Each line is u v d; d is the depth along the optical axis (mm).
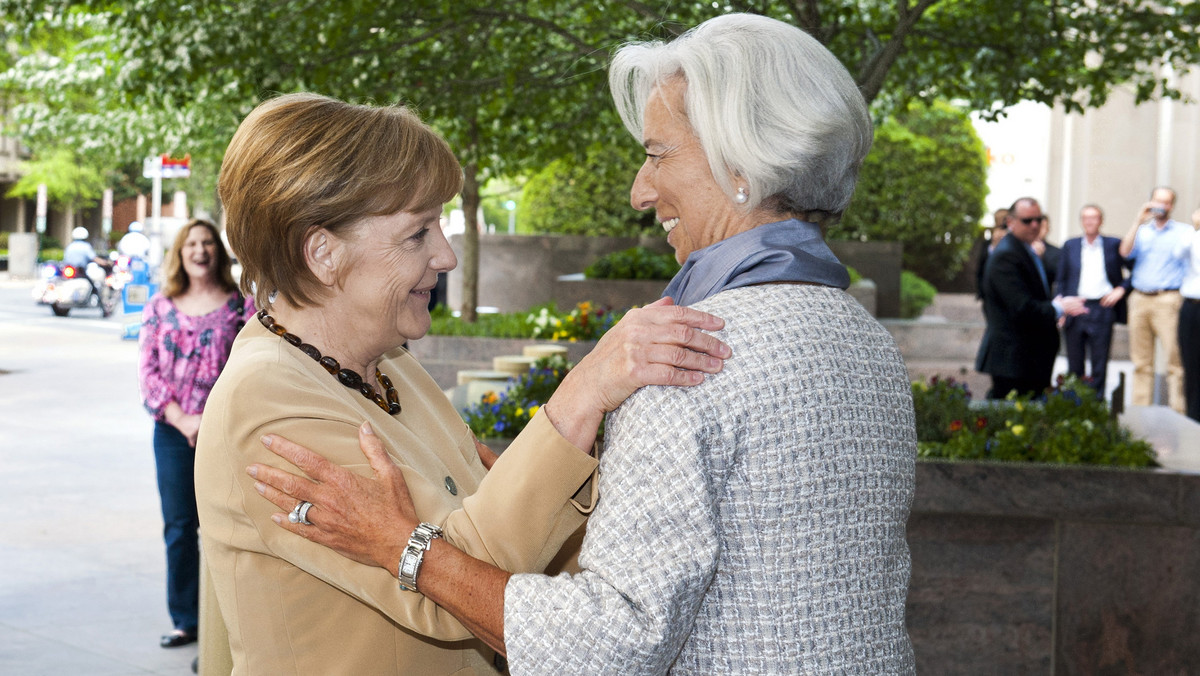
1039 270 8055
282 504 1627
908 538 4512
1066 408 5543
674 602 1429
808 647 1512
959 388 5824
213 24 6164
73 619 5293
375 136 1749
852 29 6453
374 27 6457
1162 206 10883
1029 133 20953
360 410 1771
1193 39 6738
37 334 19297
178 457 4883
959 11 6941
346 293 1794
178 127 14594
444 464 1978
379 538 1598
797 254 1622
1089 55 11930
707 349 1509
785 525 1505
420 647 1756
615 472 1505
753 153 1598
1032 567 4465
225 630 2115
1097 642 4406
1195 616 4363
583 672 1437
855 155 1679
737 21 1679
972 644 4508
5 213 55250
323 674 1708
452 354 11664
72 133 17219
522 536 1594
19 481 8148
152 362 4789
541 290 19250
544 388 6109
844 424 1550
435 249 1836
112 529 6879
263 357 1725
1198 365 9773
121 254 23062
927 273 19812
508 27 7172
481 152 8523
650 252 15508
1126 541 4371
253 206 1742
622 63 1731
